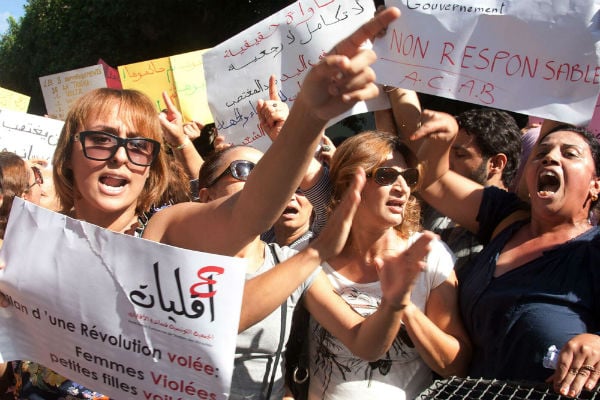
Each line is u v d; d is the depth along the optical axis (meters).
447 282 2.07
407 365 1.99
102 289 1.45
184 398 1.44
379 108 2.46
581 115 2.04
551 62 2.08
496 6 2.12
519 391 1.60
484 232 2.27
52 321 1.54
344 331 1.76
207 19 10.12
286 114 2.12
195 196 2.84
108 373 1.51
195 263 1.36
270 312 1.48
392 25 2.23
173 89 3.58
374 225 2.04
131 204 1.71
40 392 1.73
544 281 1.90
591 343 1.61
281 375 1.83
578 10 2.03
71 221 1.47
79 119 1.63
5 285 1.58
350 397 1.92
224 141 2.65
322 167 2.30
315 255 1.50
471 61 2.17
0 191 2.48
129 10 10.56
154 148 1.64
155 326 1.42
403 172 2.03
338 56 1.03
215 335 1.37
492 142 2.65
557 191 1.97
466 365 2.03
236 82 2.61
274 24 2.55
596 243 1.91
